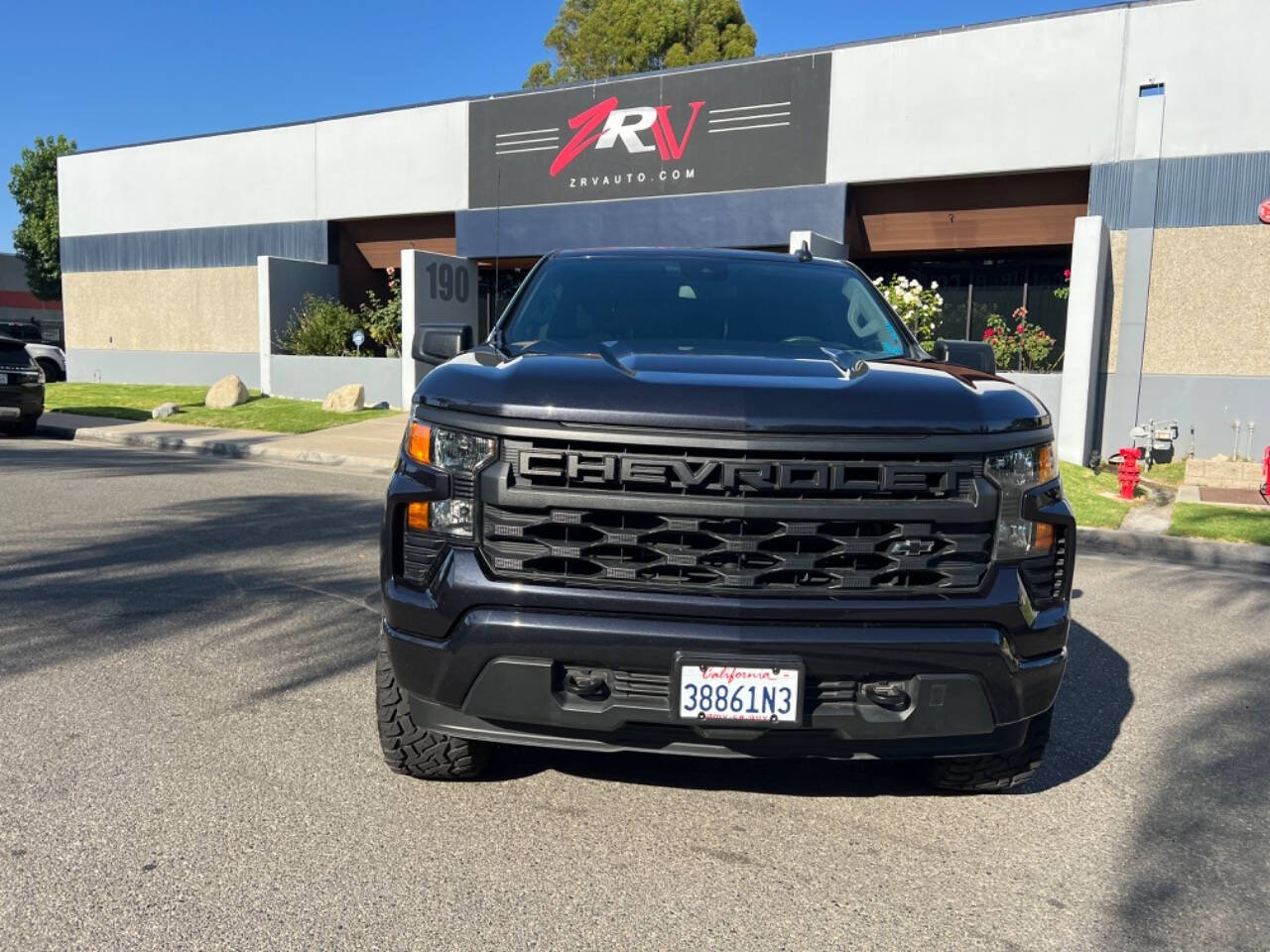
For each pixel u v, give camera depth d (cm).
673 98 1739
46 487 1006
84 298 2559
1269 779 370
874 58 1562
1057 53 1428
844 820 328
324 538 768
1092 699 460
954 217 1608
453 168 1991
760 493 278
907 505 280
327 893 271
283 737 380
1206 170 1345
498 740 298
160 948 244
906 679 282
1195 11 1337
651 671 277
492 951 247
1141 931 265
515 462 283
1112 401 1418
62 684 432
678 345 361
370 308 2259
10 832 300
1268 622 621
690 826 320
